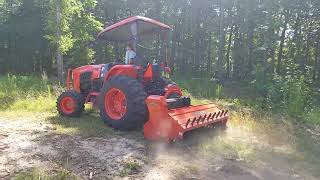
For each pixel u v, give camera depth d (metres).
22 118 9.13
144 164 5.98
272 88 16.84
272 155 6.69
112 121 7.80
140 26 8.29
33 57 38.06
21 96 12.53
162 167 5.90
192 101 13.15
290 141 7.65
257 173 5.86
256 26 34.34
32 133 7.51
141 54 8.12
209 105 8.16
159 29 8.49
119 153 6.43
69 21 23.33
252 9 34.12
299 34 34.81
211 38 42.88
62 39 20.61
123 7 37.91
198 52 40.84
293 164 6.32
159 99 6.95
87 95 9.63
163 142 6.96
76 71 9.79
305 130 9.28
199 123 7.09
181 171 5.77
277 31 32.19
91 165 5.86
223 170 5.91
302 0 31.86
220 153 6.68
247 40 36.84
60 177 5.30
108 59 36.91
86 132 7.64
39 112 10.09
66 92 9.46
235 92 24.14
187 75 37.31
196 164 6.09
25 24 36.84
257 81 24.47
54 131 7.72
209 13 40.00
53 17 20.78
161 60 8.78
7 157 6.05
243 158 6.48
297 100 13.62
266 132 8.16
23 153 6.26
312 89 21.17
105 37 8.91
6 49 38.38
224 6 35.94
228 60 39.97
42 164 5.80
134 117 7.45
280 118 10.76
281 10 32.12
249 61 36.19
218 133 7.91
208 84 27.08
